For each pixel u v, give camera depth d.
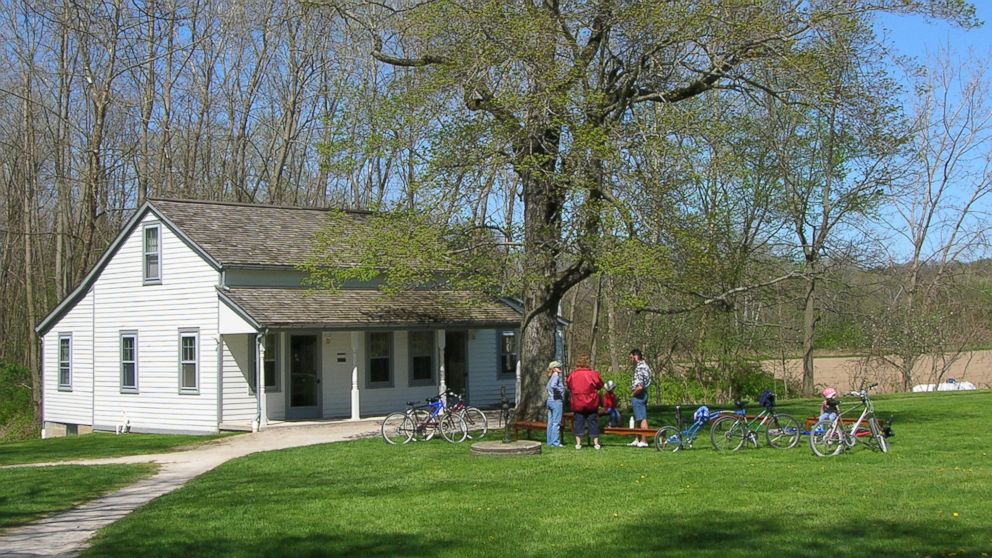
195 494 15.01
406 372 31.77
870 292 44.34
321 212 34.31
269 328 26.55
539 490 14.30
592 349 41.00
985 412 27.42
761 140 28.52
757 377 40.94
